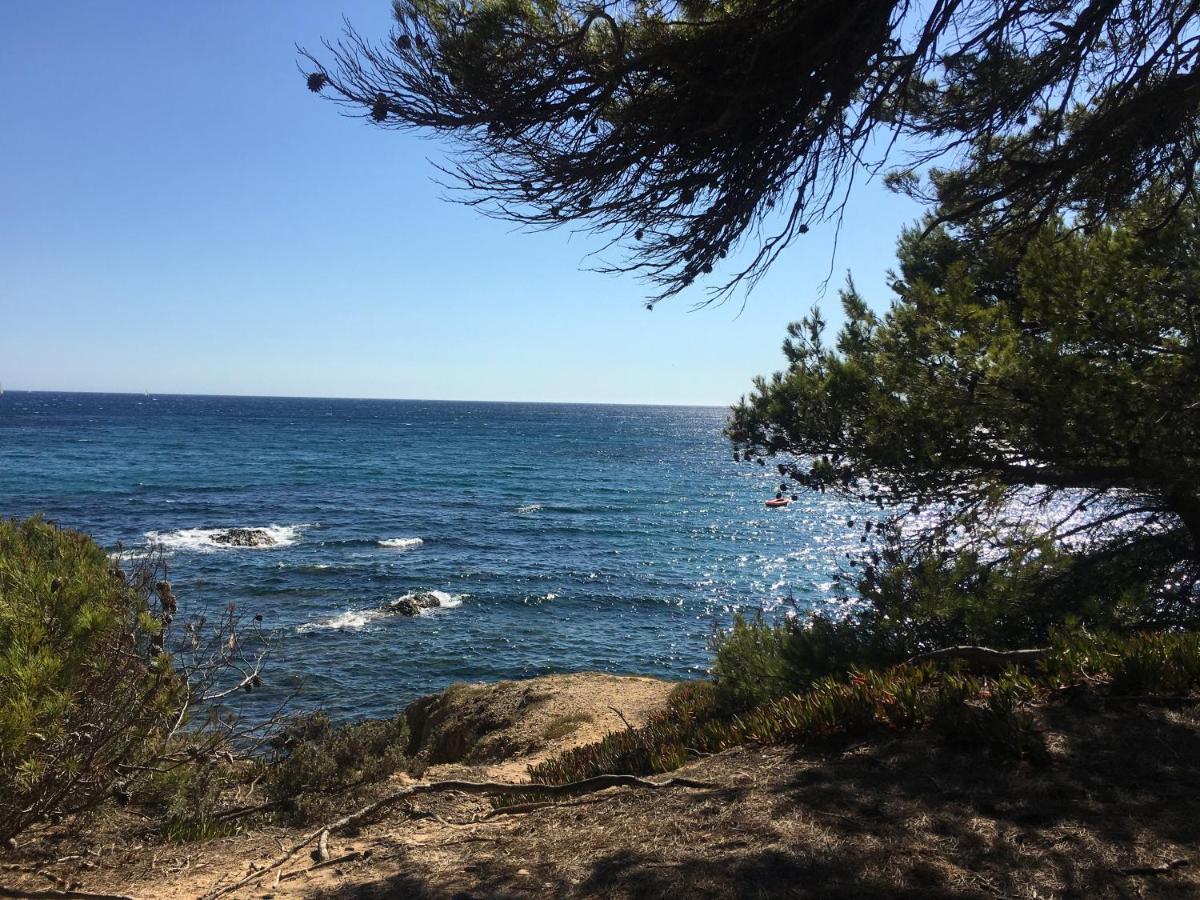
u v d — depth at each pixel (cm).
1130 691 490
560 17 418
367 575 2991
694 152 434
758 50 395
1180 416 616
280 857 475
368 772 721
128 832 548
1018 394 652
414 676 1938
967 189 538
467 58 395
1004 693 495
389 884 394
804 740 528
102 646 525
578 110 423
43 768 483
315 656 2028
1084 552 744
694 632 2405
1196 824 344
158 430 11844
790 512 4994
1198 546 683
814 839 368
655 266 480
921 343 691
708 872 348
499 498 5569
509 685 1357
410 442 11288
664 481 6981
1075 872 318
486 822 517
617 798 496
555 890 356
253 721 1530
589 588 2902
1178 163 529
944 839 355
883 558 720
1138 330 623
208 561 3133
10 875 458
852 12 387
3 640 468
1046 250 655
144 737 568
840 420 764
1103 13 415
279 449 9256
